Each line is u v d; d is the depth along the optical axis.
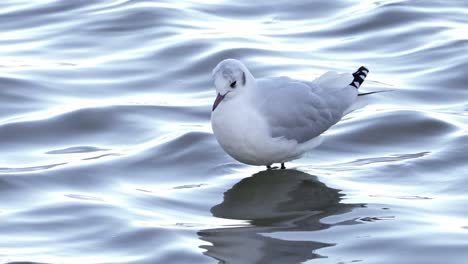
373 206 12.43
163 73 17.91
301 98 13.59
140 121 15.73
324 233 11.65
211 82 17.59
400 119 15.41
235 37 19.34
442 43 18.66
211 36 19.41
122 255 11.13
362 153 14.51
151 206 12.66
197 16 20.56
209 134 15.11
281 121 13.31
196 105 16.39
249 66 17.88
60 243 11.48
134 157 14.38
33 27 20.16
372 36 19.34
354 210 12.33
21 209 12.49
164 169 14.05
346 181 13.41
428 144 14.59
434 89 16.77
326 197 12.84
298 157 14.05
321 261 10.84
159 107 16.27
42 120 15.73
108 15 20.55
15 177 13.55
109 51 18.92
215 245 11.36
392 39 19.16
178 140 14.88
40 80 17.41
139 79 17.64
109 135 15.28
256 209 12.55
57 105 16.41
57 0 21.47
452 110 15.90
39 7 21.12
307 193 13.03
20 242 11.50
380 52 18.64
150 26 19.97
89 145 14.91
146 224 11.98
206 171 13.99
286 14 20.75
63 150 14.71
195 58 18.41
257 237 11.59
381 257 10.90
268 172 13.89
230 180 13.63
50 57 18.62
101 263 10.90
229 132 13.17
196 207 12.67
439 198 12.61
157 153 14.52
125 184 13.46
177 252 11.16
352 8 20.81
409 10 20.28
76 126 15.59
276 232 11.75
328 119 13.95
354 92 14.42
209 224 12.05
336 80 14.40
